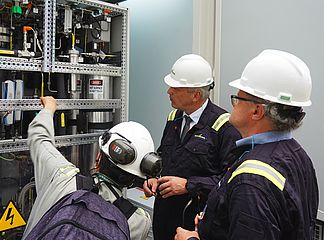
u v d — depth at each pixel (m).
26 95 2.19
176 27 2.97
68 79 2.25
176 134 1.98
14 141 1.91
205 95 1.91
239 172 0.97
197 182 1.72
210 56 2.27
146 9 3.25
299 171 1.00
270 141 1.04
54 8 2.00
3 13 2.02
